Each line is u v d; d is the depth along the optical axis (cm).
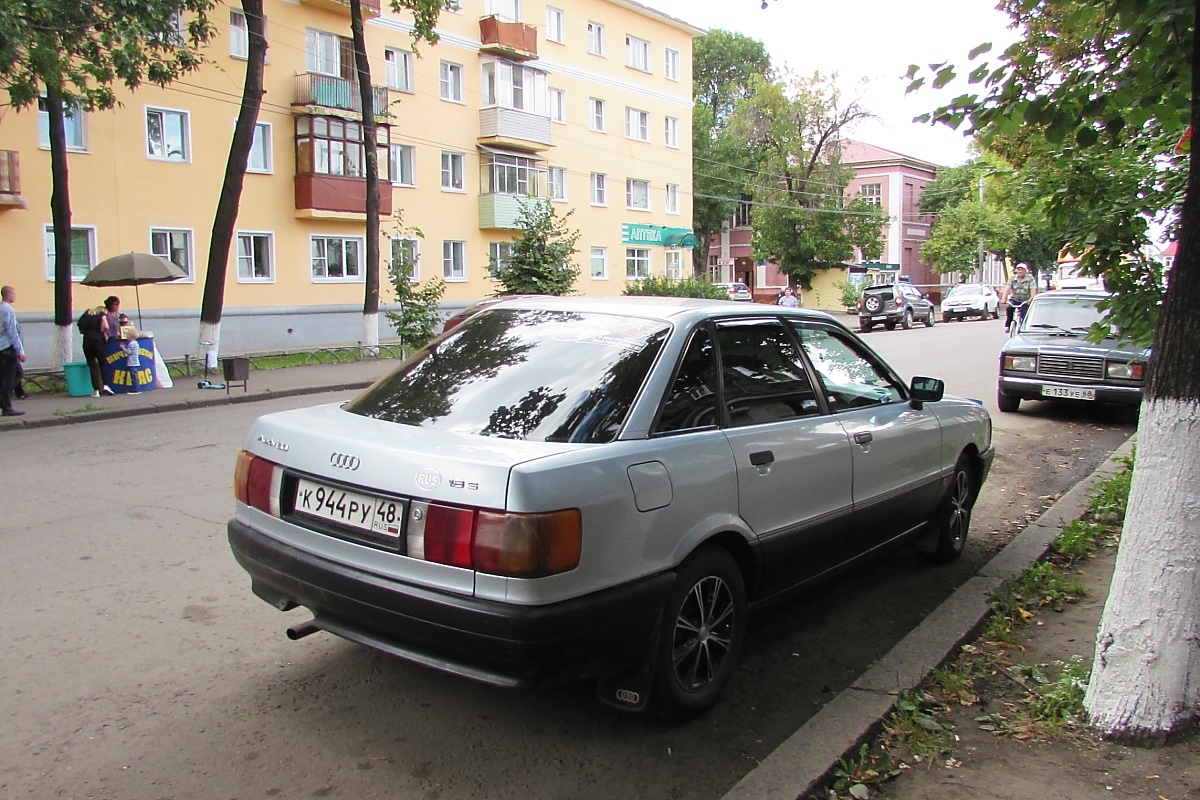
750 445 372
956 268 4969
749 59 6222
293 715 359
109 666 402
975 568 564
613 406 336
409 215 2939
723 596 365
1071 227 618
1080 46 430
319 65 2650
